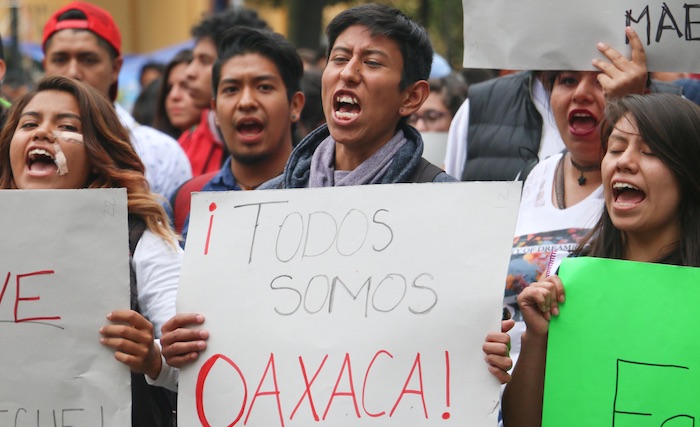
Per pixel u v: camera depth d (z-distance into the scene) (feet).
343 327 11.32
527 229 14.66
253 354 11.43
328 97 12.88
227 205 11.84
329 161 13.15
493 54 14.75
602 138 12.18
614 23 14.20
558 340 11.13
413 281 11.27
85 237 11.62
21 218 11.61
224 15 24.97
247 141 17.38
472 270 11.16
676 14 14.03
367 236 11.47
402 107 13.09
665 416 10.86
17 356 11.51
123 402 11.48
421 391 11.04
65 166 12.90
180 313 11.62
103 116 13.28
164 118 25.72
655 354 10.94
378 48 12.75
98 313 11.55
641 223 11.43
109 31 20.65
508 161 17.33
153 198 13.17
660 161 11.34
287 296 11.50
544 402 11.07
